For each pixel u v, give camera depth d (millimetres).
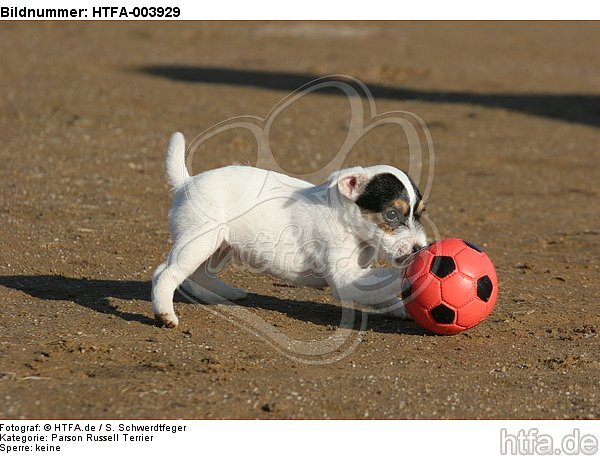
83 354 9125
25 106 23625
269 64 33750
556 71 36031
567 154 22172
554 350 9969
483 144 22781
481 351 9859
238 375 8820
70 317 10281
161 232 14195
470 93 29969
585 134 24562
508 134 24078
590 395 8727
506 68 36031
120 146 20109
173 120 23219
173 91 27422
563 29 49469
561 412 8359
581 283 12664
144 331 9930
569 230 15695
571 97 30078
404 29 45938
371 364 9328
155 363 8953
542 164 21062
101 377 8602
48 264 12344
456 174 19703
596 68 37219
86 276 11961
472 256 10023
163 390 8367
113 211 15211
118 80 28703
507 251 14281
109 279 11875
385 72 32750
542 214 16797
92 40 36656
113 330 9898
